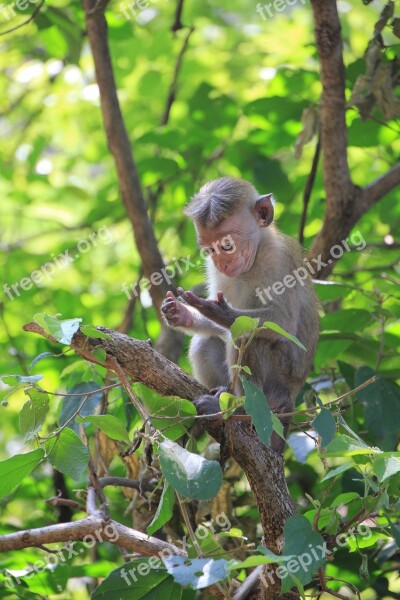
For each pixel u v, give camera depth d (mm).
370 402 9016
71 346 6977
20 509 12469
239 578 8891
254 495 7141
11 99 17891
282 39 18531
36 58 16250
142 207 11891
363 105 10477
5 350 14109
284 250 9633
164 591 6660
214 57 18547
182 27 13734
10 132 18641
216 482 5910
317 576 7773
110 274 16141
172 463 6016
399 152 14453
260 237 9633
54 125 17953
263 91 16406
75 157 17375
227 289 9883
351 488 8625
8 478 7027
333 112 10414
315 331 9719
